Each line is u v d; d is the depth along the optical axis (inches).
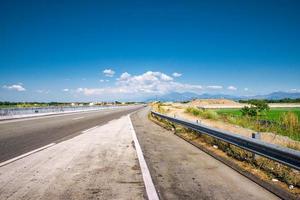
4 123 844.6
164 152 386.6
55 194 205.9
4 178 246.2
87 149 399.2
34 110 1338.6
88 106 2434.8
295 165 231.1
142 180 244.8
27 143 446.3
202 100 5551.2
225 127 781.9
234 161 333.4
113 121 986.7
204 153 382.0
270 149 265.9
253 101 1434.5
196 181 246.1
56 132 609.6
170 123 804.0
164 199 199.2
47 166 292.0
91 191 213.6
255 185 236.5
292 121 692.7
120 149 403.5
